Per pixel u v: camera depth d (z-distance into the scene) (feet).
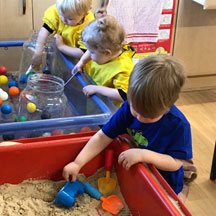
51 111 3.94
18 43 5.35
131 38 6.42
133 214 3.11
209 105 6.81
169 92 2.68
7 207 3.03
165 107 2.74
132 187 3.08
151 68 2.68
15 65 5.52
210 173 4.70
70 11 4.82
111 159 3.37
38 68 5.21
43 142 3.21
